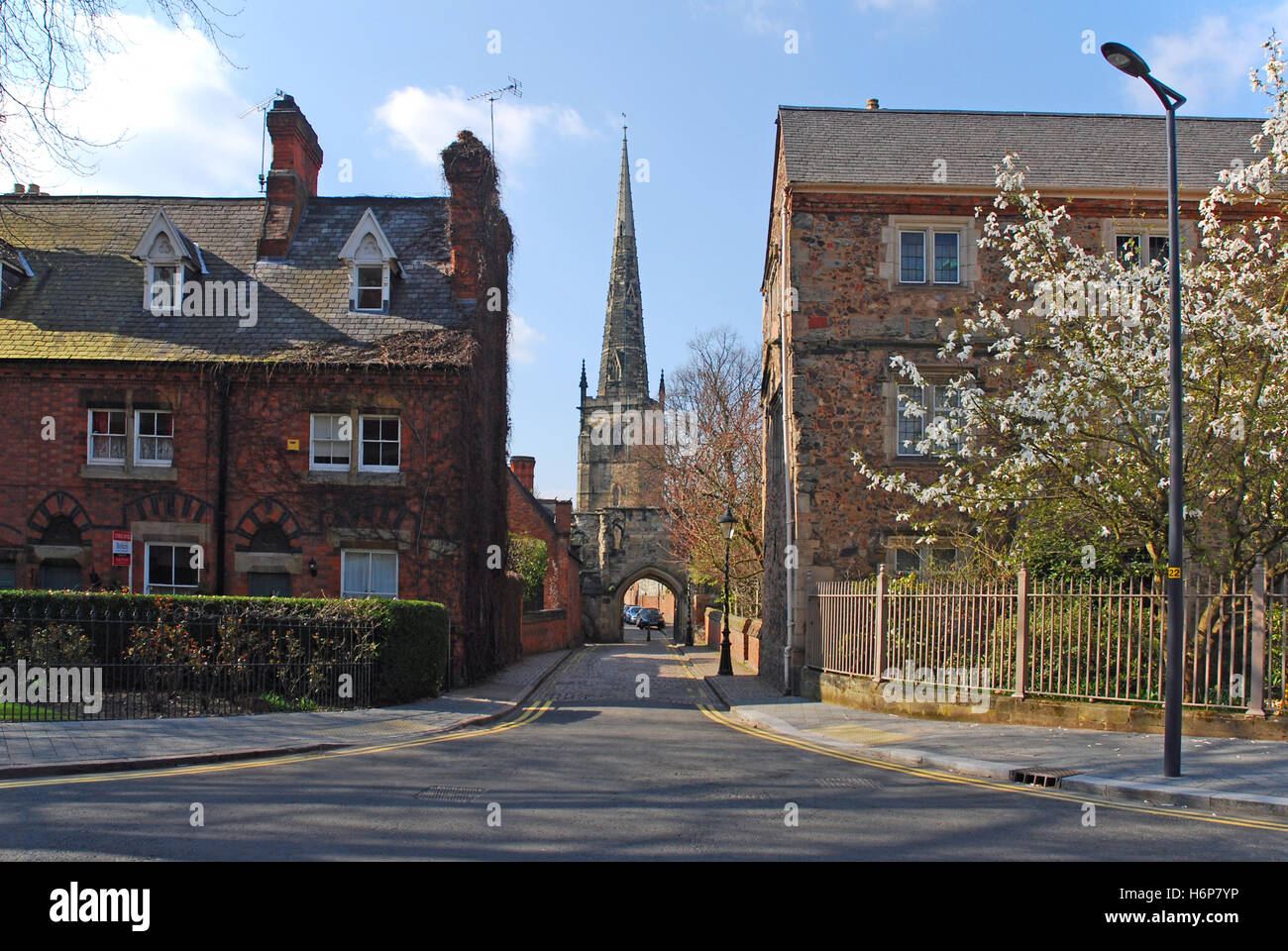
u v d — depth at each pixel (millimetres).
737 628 37000
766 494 26359
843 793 9375
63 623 15305
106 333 21828
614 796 9023
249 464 20984
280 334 21797
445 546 20719
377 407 21016
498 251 24797
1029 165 21281
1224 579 14398
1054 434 14586
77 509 20969
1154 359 14156
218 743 11812
